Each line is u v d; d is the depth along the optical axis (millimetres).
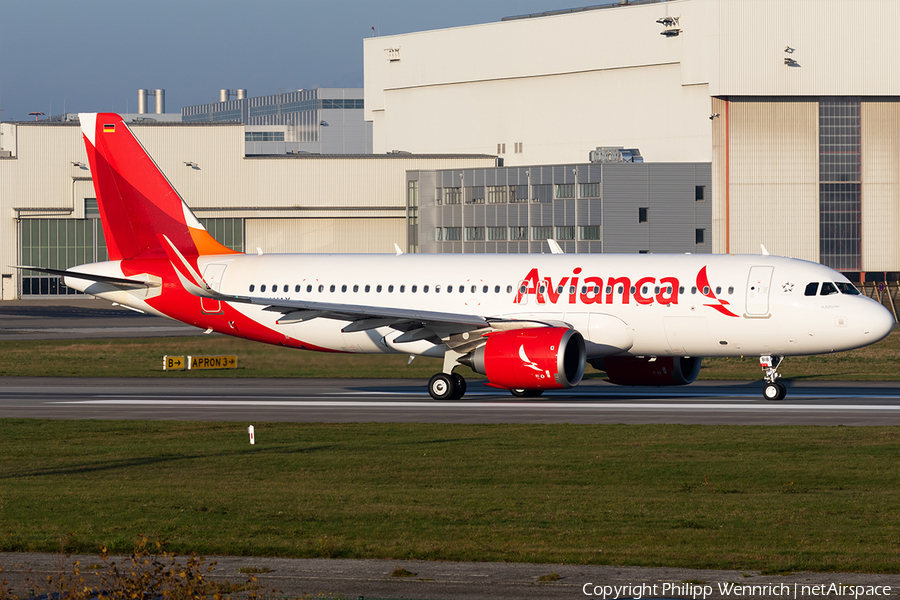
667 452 102250
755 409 138625
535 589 54344
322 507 75812
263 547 62625
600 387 173500
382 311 149125
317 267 166500
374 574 57344
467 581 55812
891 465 93688
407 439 113062
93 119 171625
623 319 150125
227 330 169500
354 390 169625
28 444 111688
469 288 157375
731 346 148500
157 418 134500
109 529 68438
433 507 75625
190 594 48375
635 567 58281
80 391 168625
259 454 103562
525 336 146125
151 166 171125
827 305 143125
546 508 75062
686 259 152250
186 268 147750
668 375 161000
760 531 66812
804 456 99125
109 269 171750
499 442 110062
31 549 63094
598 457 99562
